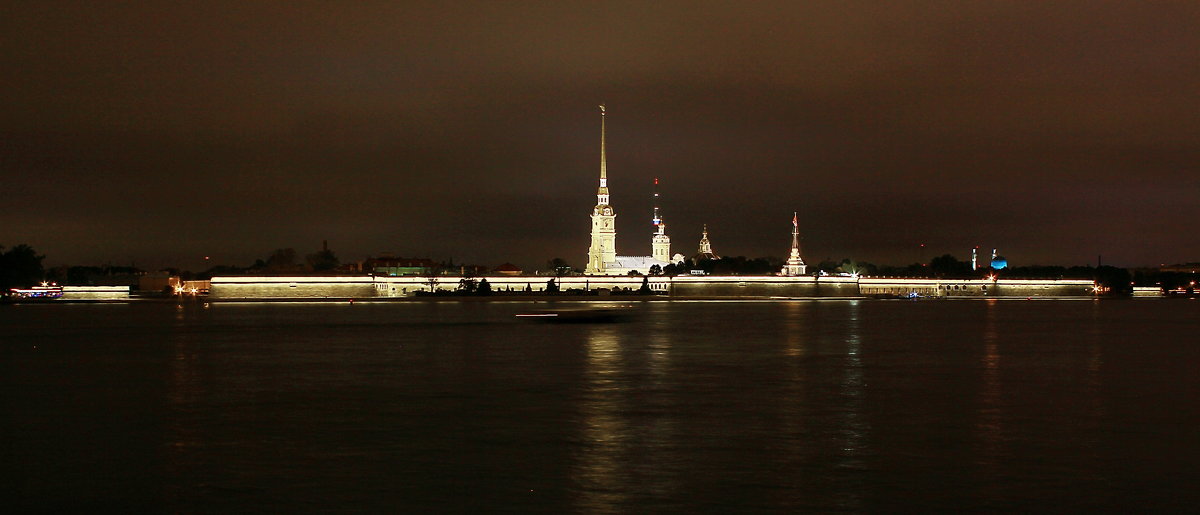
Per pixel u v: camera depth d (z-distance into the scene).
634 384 87.00
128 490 48.00
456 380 90.12
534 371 98.38
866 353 121.06
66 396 80.06
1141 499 46.47
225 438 60.47
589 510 44.56
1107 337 155.75
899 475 50.81
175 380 91.00
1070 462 53.81
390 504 45.44
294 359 112.31
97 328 178.62
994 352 123.56
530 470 51.75
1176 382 89.69
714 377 92.88
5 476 50.84
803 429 63.41
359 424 65.38
